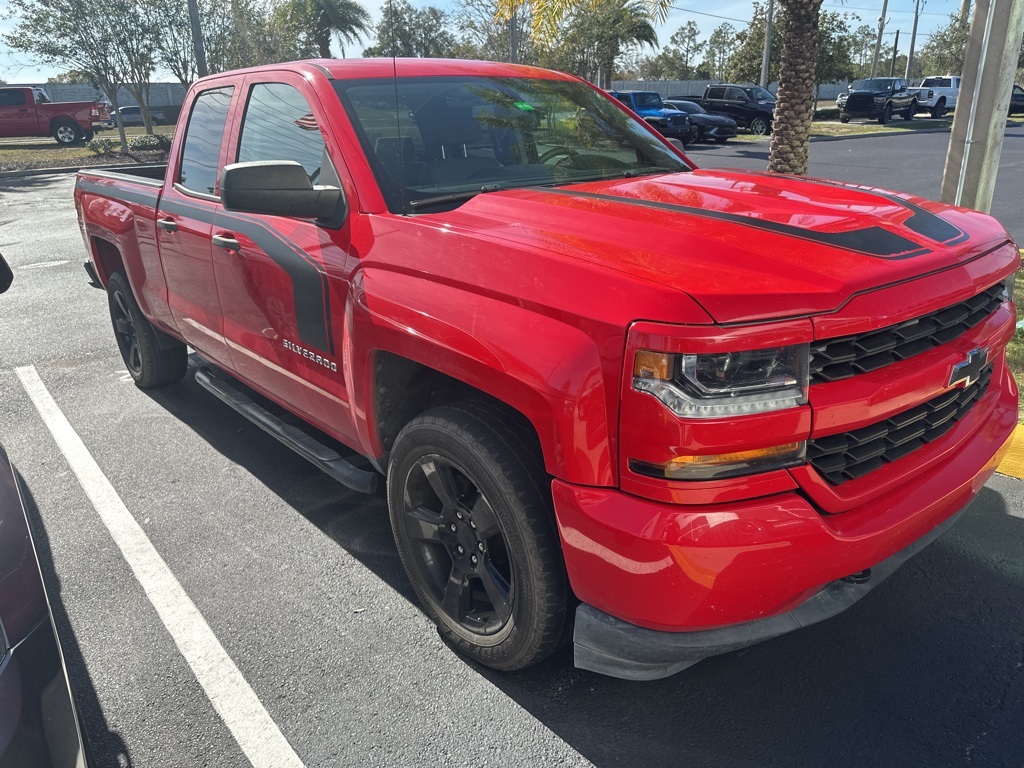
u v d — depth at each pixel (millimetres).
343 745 2316
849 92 34438
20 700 1552
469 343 2184
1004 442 2525
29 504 3740
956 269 2211
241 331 3490
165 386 5160
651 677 2117
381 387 2689
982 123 5551
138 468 4082
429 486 2639
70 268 8945
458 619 2596
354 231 2721
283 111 3244
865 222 2338
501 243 2266
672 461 1849
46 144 26359
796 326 1850
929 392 2156
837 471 1999
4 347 6160
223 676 2604
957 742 2244
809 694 2443
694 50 80250
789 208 2469
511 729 2352
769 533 1866
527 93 3482
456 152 3008
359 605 2953
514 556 2254
